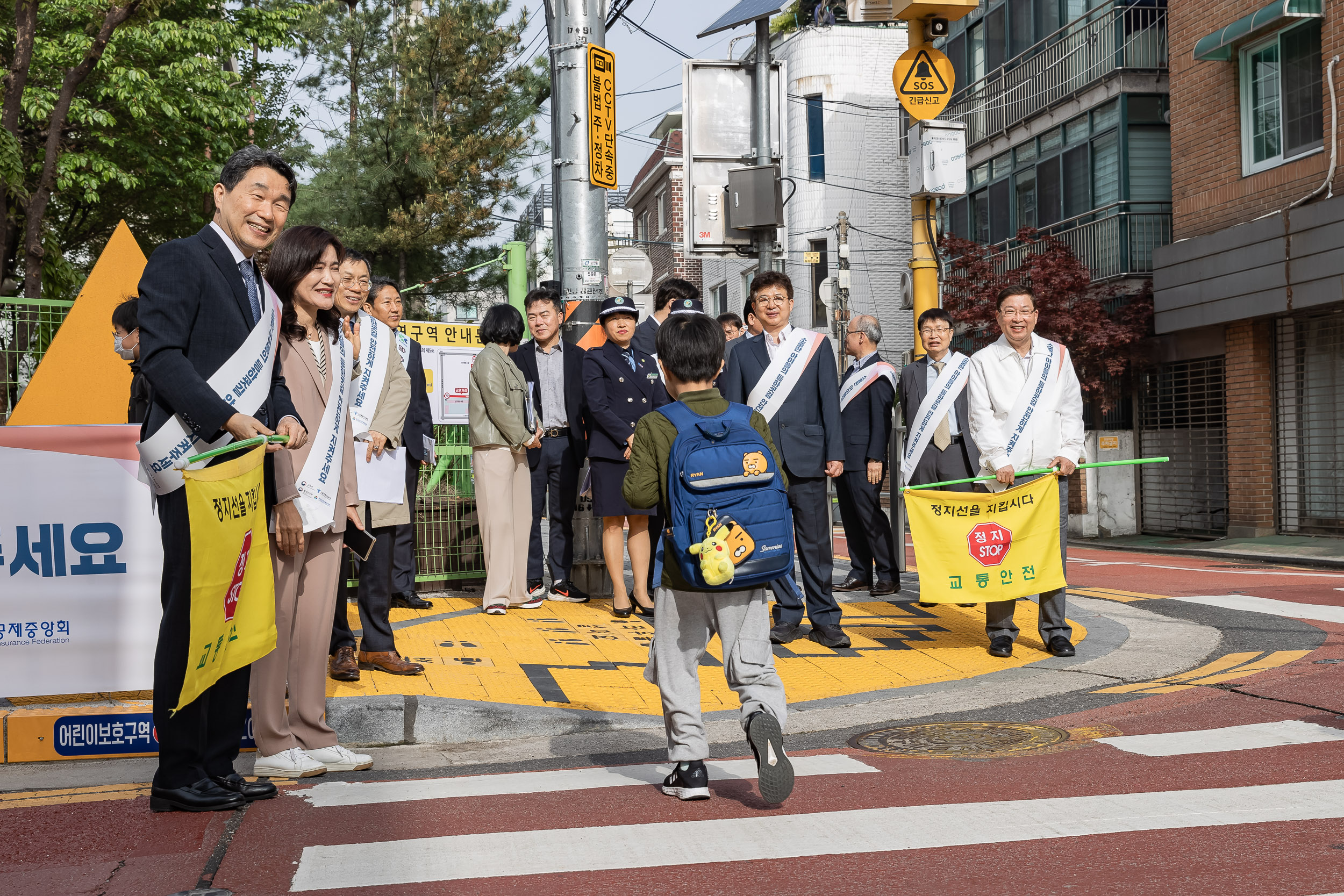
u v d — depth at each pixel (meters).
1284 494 15.95
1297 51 15.15
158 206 21.44
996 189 24.39
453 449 9.06
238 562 3.82
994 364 7.02
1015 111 23.41
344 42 20.38
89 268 21.88
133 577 4.84
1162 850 3.34
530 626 7.46
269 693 4.53
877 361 9.02
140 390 5.22
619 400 7.70
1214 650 7.17
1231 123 16.31
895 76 9.18
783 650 7.12
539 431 8.12
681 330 4.05
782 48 31.83
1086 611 8.71
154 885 3.21
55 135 13.91
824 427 7.15
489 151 21.00
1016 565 6.85
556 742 5.30
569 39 9.02
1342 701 5.43
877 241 30.97
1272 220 15.03
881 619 8.13
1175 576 11.73
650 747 5.16
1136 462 6.91
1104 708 5.58
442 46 20.52
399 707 5.31
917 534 6.87
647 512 7.76
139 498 4.84
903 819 3.74
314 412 4.51
